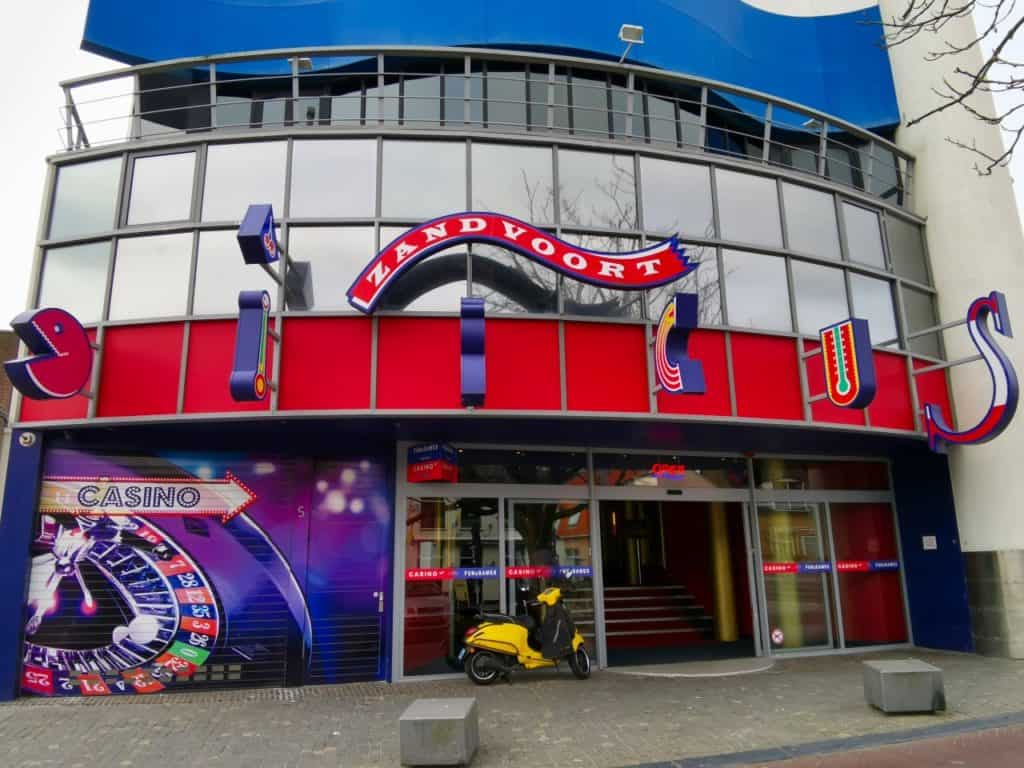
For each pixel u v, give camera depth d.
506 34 12.00
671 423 9.56
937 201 12.61
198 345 9.02
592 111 12.02
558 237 9.64
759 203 10.85
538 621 10.27
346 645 9.66
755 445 11.49
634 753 6.48
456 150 10.01
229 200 9.65
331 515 9.96
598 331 9.48
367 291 8.74
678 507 14.90
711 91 12.80
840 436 10.78
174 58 11.52
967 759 6.14
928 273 12.55
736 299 10.24
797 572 11.93
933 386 11.73
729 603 13.12
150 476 9.52
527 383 9.13
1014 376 9.65
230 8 11.86
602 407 9.23
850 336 8.92
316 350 8.91
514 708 8.16
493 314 9.23
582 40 12.20
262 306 8.21
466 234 8.95
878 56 13.95
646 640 12.83
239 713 8.08
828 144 13.54
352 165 9.79
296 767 6.26
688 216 10.38
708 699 8.52
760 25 13.84
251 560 9.60
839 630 11.90
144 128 11.33
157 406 8.87
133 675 9.09
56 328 8.16
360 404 8.78
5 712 8.16
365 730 7.37
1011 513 11.19
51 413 9.05
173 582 9.37
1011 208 12.35
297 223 9.45
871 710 7.80
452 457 10.20
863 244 11.70
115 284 9.41
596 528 10.91
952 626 11.76
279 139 9.84
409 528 10.16
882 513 12.73
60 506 9.23
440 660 9.89
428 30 11.96
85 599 9.13
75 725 7.62
